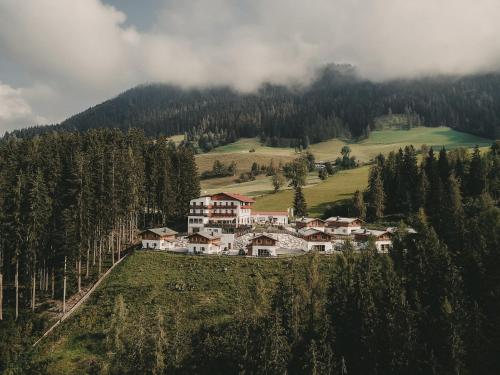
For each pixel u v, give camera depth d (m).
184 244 115.75
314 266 71.94
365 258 69.50
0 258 87.00
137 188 122.50
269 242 102.94
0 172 98.69
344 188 197.38
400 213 145.50
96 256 108.69
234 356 59.16
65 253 91.06
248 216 149.12
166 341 62.16
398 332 54.88
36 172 102.12
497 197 133.88
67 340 73.19
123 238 119.56
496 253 62.00
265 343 56.28
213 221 141.62
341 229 128.75
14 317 83.06
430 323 56.66
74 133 145.62
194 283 88.06
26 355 69.81
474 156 146.50
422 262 65.56
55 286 96.00
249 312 64.00
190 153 158.75
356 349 57.66
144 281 90.44
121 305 74.81
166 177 136.50
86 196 96.12
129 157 125.06
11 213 88.44
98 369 62.53
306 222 131.75
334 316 61.69
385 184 157.38
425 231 70.94
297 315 60.09
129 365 59.50
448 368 51.22
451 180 132.12
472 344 52.84
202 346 61.94
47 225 94.06
